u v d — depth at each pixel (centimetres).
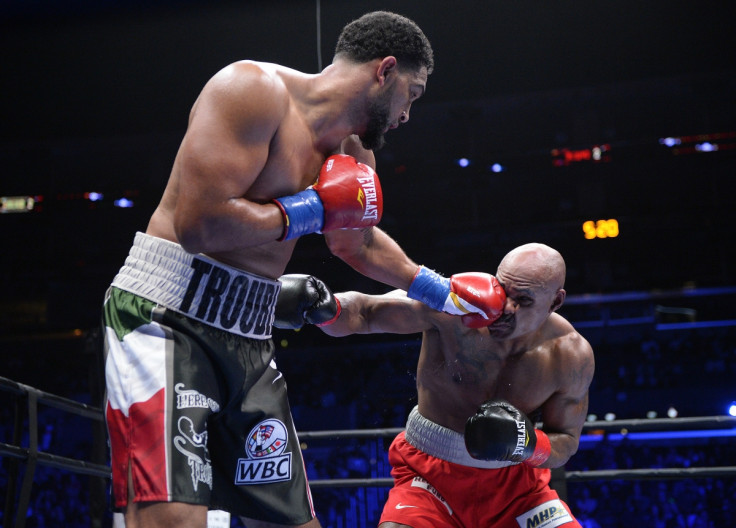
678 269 1438
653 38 1502
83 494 1141
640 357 1352
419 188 1562
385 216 1559
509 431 278
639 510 1091
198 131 197
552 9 1520
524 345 311
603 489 1128
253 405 224
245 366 219
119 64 1575
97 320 1482
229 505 223
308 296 286
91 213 1565
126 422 200
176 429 199
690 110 1545
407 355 1385
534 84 1526
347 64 225
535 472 315
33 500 1109
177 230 198
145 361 202
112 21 1557
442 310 277
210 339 211
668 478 434
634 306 1389
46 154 1599
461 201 1550
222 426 221
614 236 1466
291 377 1396
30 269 1508
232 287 214
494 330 298
